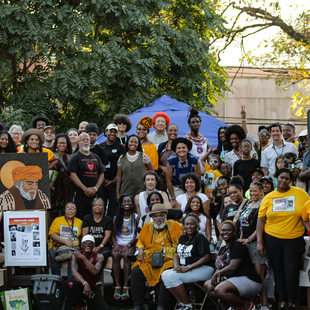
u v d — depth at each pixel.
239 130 9.52
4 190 8.03
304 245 7.45
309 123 7.61
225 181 8.74
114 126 9.59
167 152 9.55
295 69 21.45
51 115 15.88
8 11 14.52
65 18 15.06
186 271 7.57
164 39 16.94
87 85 14.92
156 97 16.81
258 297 7.56
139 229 8.41
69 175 8.97
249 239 7.42
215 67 19.11
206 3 18.36
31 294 7.59
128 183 9.16
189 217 7.75
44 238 8.00
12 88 16.48
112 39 15.38
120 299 8.09
